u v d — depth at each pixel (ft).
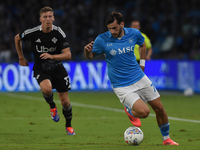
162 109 67.72
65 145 69.72
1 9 254.47
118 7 268.21
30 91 205.36
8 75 203.41
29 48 224.94
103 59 219.00
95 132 89.45
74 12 250.78
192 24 267.80
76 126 99.71
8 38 237.86
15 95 188.24
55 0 256.52
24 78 205.05
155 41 260.83
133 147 66.08
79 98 176.76
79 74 206.80
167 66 208.64
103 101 164.86
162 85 207.92
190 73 198.39
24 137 81.35
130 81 67.36
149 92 67.46
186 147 65.10
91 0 262.26
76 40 237.25
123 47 66.85
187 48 252.01
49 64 81.51
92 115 122.62
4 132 88.79
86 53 68.08
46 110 135.54
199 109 139.23
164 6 276.62
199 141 74.84
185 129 93.71
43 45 80.12
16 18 253.03
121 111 133.18
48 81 80.94
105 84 210.18
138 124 75.25
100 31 225.76
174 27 232.73
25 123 104.94
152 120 110.83
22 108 141.28
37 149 64.90
